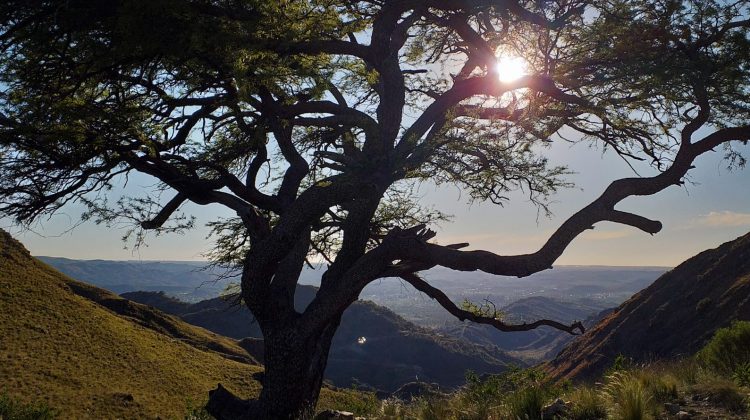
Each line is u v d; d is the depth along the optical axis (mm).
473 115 10727
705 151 8617
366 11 10133
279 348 8938
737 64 8391
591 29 9664
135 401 60406
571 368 85438
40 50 7508
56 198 8016
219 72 8297
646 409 6074
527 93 10703
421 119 9781
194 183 8992
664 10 8984
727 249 86375
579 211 8539
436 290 10609
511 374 8898
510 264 8344
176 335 108188
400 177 8742
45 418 13805
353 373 173625
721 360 8766
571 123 10914
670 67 8414
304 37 8258
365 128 9297
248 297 8836
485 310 10602
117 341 80938
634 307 91500
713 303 72312
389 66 9898
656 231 8336
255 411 9188
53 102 7723
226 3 8172
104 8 7320
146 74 8789
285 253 8430
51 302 86750
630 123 10547
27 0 7238
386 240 9016
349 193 8352
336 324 10102
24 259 103938
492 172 9625
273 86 8438
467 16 10031
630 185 8500
